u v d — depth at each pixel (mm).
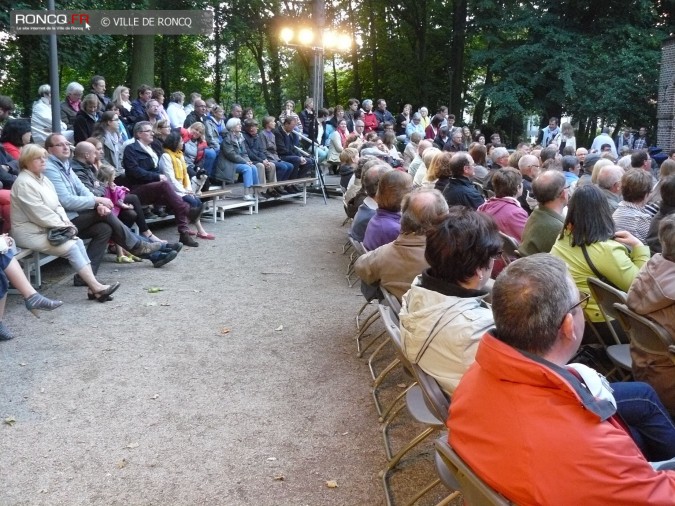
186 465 2893
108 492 2682
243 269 6422
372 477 2822
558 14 22969
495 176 4871
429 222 3461
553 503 1397
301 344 4391
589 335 3484
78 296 5336
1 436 3109
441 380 2260
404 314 2398
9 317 4777
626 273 3236
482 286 2363
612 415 1530
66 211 5602
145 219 7270
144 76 16750
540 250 3955
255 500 2645
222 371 3924
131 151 7188
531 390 1477
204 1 18422
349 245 7223
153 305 5168
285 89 31922
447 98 26672
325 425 3277
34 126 8492
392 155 10781
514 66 22516
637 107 21766
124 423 3260
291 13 24984
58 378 3764
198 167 9242
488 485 1518
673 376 2619
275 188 10812
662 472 1472
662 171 5188
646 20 22906
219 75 26594
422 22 26641
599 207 3309
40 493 2666
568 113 23156
